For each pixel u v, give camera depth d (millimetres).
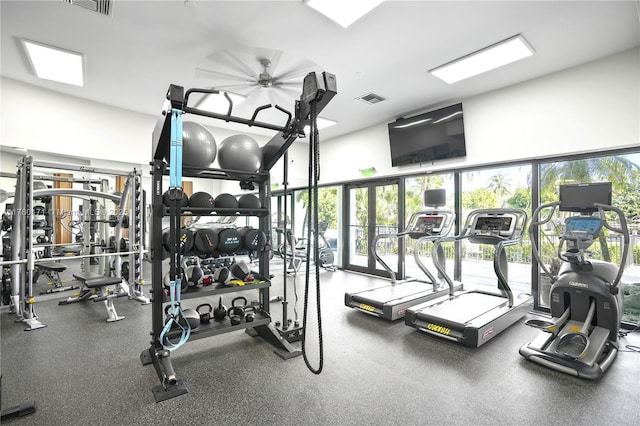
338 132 6934
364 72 4047
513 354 3012
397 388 2420
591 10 2830
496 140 4586
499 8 2816
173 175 2309
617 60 3562
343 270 7348
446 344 3256
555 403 2227
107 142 5266
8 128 4344
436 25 3074
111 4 2779
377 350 3107
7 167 4492
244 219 8406
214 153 2854
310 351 3078
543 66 3877
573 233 3012
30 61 3809
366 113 5645
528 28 3109
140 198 4855
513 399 2275
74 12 2895
